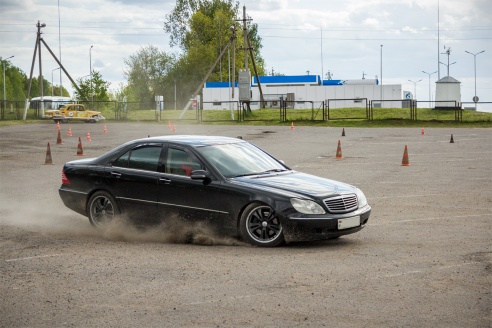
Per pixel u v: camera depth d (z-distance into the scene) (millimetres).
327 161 23531
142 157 10258
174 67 112500
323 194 9164
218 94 76125
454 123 49344
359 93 72438
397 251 8734
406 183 17203
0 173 20172
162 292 6703
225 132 40844
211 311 6012
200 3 102188
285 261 8125
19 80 158875
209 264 7988
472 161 23344
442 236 9914
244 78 54812
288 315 5852
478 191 15547
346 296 6441
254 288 6793
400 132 40750
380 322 5621
